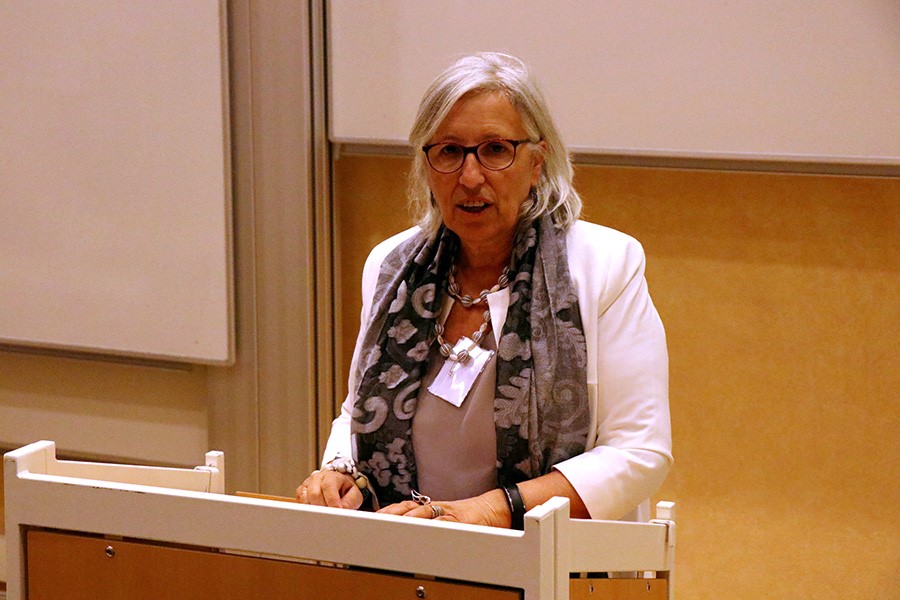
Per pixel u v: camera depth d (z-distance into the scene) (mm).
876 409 7129
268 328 7945
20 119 8078
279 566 3189
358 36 7406
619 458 4059
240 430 8164
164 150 7777
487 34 7148
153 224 7914
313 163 7688
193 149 7707
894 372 7066
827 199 7035
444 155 4148
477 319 4359
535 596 2906
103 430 8641
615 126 7012
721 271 7316
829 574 7363
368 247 8047
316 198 7719
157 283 8000
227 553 3254
